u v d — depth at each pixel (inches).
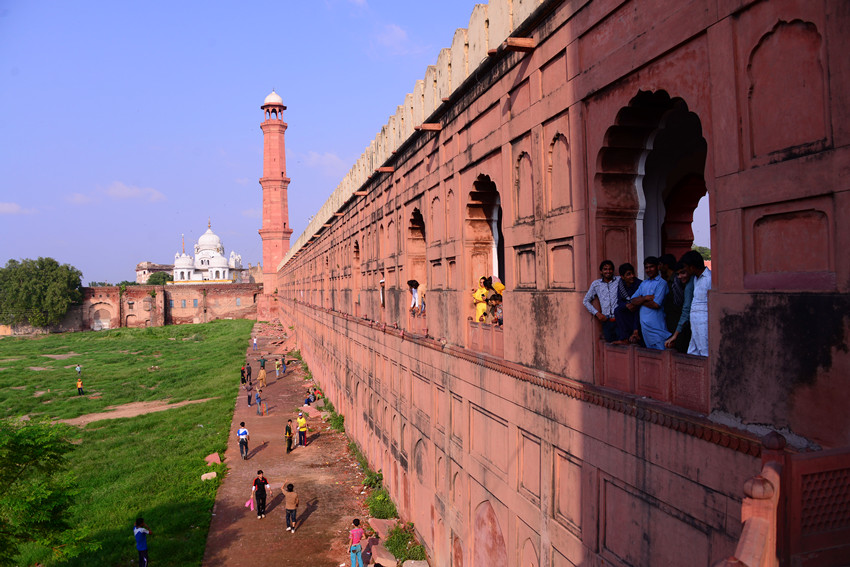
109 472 651.5
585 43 208.7
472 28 306.0
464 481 344.2
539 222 247.3
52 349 2018.9
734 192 145.5
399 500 498.0
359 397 692.1
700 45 155.9
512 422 277.7
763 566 86.2
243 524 503.8
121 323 2731.3
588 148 210.2
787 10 129.3
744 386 142.4
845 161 117.0
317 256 1167.0
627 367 190.9
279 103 2464.3
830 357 120.2
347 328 773.3
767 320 135.7
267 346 1884.8
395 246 503.2
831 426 119.9
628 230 211.8
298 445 740.7
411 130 426.9
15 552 345.7
